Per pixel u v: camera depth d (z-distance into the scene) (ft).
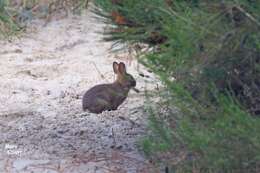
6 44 64.90
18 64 60.64
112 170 39.06
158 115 35.42
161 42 36.17
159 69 33.37
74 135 44.57
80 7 45.47
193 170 33.42
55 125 46.19
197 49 31.81
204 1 32.27
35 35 66.49
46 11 48.88
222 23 31.50
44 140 43.75
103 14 38.34
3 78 57.11
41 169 39.42
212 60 31.99
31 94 53.06
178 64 32.45
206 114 32.24
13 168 39.60
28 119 47.42
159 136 34.30
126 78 46.70
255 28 30.99
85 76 57.82
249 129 30.45
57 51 64.49
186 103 32.48
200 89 32.65
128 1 34.65
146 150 34.91
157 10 33.45
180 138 32.76
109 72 58.44
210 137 31.48
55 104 50.72
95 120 46.88
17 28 41.04
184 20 31.63
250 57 31.78
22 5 42.19
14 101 51.49
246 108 32.94
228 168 32.04
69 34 67.10
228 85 32.71
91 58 62.18
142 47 38.34
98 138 43.93
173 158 34.40
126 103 49.08
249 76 32.65
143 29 35.86
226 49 31.65
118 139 43.52
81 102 51.11
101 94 47.34
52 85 55.42
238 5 30.83
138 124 43.29
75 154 41.45
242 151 31.48
